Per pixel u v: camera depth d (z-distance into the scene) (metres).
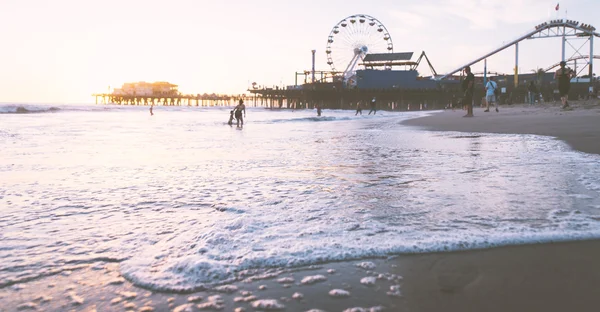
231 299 1.67
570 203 3.13
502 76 90.12
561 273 1.86
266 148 8.59
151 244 2.35
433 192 3.69
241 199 3.54
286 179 4.60
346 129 15.85
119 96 151.50
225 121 28.20
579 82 75.94
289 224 2.68
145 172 5.23
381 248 2.18
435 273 1.89
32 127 18.39
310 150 8.01
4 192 3.91
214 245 2.26
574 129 9.77
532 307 1.56
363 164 5.76
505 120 14.20
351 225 2.64
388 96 82.06
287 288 1.76
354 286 1.77
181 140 11.13
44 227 2.72
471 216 2.82
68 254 2.20
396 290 1.72
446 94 80.56
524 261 2.00
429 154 6.76
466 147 7.61
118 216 3.00
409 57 81.00
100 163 6.20
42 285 1.82
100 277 1.91
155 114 53.69
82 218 2.95
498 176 4.45
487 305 1.58
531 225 2.55
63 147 9.11
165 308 1.61
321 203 3.33
